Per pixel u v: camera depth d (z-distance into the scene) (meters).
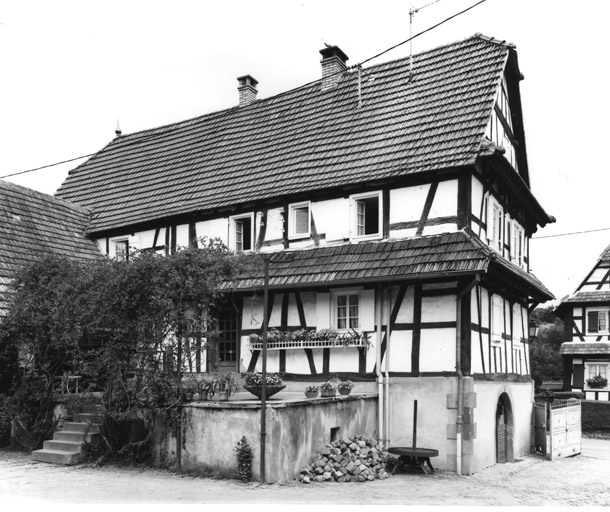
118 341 12.51
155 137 22.80
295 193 16.19
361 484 11.49
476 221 14.63
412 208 14.83
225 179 18.39
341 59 19.75
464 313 13.69
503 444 15.89
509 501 10.73
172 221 18.58
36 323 13.57
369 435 13.97
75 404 13.54
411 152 15.27
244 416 11.41
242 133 20.08
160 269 12.12
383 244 14.83
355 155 16.23
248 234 17.98
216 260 12.39
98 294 12.36
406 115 16.47
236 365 16.47
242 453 11.20
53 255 14.86
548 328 49.31
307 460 12.00
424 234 14.57
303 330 15.23
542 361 45.69
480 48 16.88
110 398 12.77
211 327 13.55
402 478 12.30
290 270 15.42
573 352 30.94
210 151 20.22
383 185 15.22
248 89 22.05
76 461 12.70
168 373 12.25
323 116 18.41
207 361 16.52
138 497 9.84
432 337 13.89
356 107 17.86
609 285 31.03
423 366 13.91
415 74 17.55
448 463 13.40
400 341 14.23
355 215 15.62
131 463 12.45
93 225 20.33
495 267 13.88
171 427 12.29
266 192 16.83
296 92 20.19
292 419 11.66
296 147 17.88
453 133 15.07
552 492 11.83
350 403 13.39
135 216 19.36
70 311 12.88
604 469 15.21
